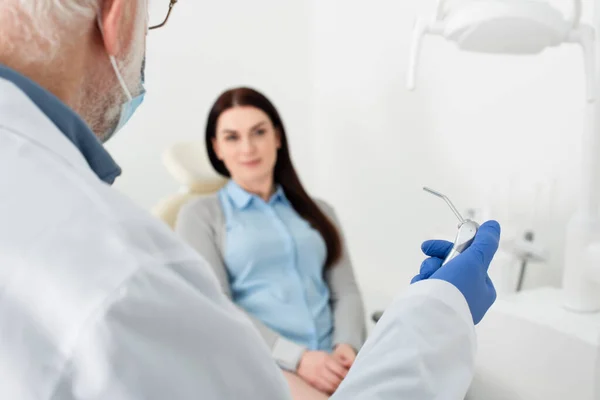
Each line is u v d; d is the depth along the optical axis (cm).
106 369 27
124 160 167
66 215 30
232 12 182
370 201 183
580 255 96
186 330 31
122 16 43
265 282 128
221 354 32
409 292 50
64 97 41
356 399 43
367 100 179
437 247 66
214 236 133
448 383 45
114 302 28
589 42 88
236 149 137
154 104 171
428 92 156
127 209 33
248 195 137
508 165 136
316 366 110
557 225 125
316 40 199
